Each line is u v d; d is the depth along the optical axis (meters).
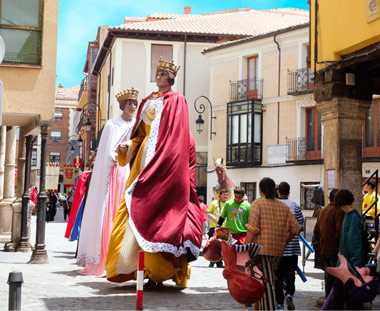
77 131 77.88
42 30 13.81
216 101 41.97
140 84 45.31
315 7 11.12
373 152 32.28
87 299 8.70
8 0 13.77
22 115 13.61
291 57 37.12
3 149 19.77
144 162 10.05
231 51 40.97
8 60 13.66
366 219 12.80
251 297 6.88
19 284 6.05
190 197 10.04
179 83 45.22
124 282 10.57
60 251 16.98
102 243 11.29
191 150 10.19
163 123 9.96
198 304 8.52
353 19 10.02
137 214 9.47
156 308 8.08
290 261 8.45
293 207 9.05
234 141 40.16
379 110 32.22
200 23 46.62
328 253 8.54
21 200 16.64
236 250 7.05
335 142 10.46
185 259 9.91
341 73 10.48
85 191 14.53
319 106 10.81
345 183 10.39
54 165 61.41
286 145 37.34
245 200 12.33
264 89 38.91
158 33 44.69
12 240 16.52
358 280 7.53
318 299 8.77
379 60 10.34
